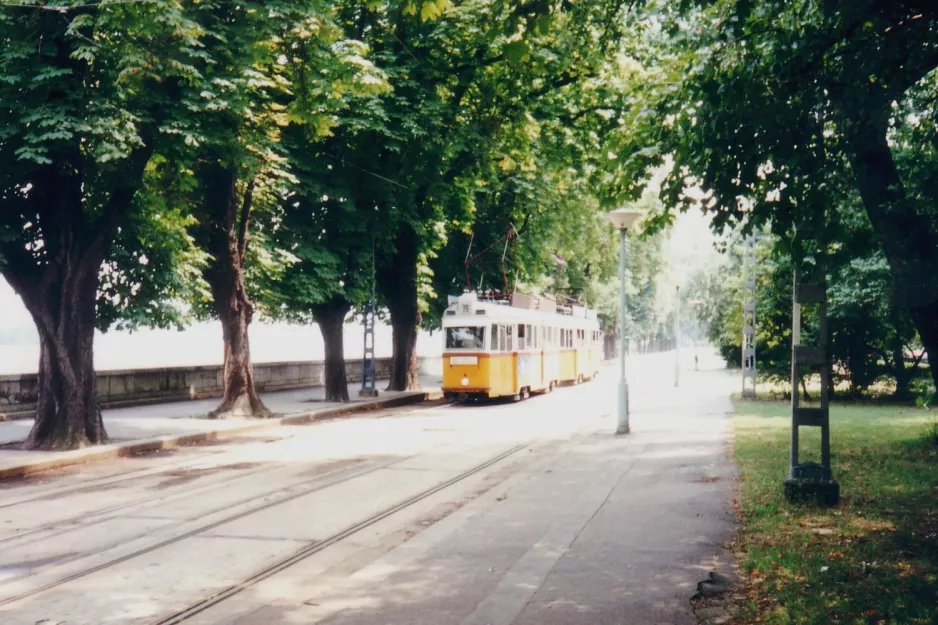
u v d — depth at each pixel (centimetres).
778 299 2953
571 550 870
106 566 877
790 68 937
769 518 991
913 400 2920
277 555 917
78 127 1531
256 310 2742
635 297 7956
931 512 1011
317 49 1870
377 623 673
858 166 1054
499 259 3791
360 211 2773
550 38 2416
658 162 1106
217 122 1836
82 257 1767
